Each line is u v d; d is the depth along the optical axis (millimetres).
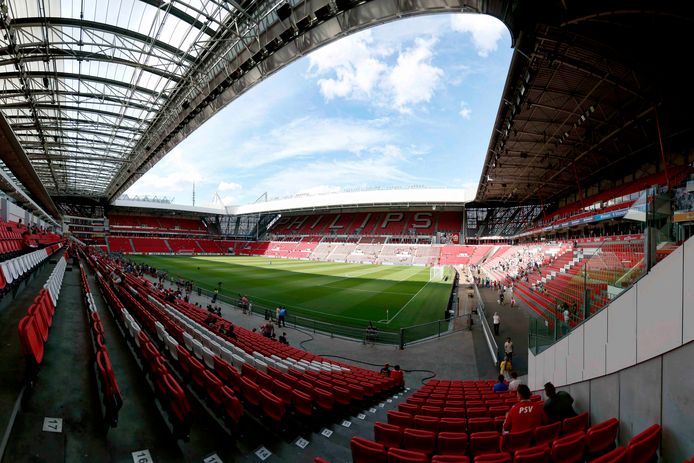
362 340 15445
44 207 49344
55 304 10070
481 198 48781
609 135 20000
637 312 4621
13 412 3545
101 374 4059
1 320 7188
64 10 14828
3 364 4621
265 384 6047
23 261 12000
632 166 28188
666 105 15734
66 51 16484
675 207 4281
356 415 6371
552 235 44125
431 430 4922
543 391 8258
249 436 4574
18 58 15594
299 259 67688
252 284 31812
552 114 19078
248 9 13961
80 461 3299
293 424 5121
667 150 23391
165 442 3977
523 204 55875
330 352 13711
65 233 68000
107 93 21875
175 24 16016
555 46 12359
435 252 58969
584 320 6098
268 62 16234
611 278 6680
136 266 37312
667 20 10102
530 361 9406
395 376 9766
